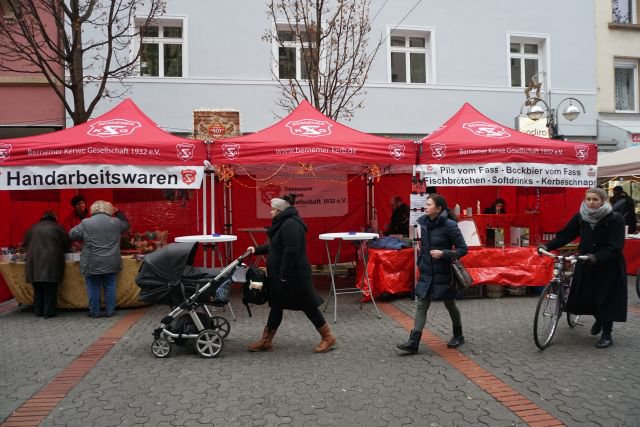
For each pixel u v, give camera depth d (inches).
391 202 408.2
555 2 605.0
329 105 446.9
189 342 226.5
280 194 426.9
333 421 148.3
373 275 313.6
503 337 233.1
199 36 526.0
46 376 187.0
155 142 280.4
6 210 317.7
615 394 165.2
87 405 160.6
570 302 223.5
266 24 536.7
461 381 178.7
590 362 197.2
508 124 593.3
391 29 560.1
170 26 534.3
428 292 207.0
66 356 211.0
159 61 530.3
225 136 383.2
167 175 280.7
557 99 604.4
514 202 434.3
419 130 568.4
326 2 463.8
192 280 213.3
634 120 642.2
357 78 477.7
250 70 534.9
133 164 276.8
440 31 575.2
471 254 318.3
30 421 149.6
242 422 147.9
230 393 169.3
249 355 210.4
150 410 156.4
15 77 483.2
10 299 315.9
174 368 194.9
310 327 255.1
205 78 525.7
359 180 442.9
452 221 207.0
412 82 584.1
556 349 214.7
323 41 489.1
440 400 162.6
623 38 634.8
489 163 304.7
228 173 300.4
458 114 349.7
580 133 610.5
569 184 316.5
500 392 168.1
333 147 288.2
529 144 309.1
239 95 532.7
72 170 271.7
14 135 490.6
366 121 554.9
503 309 291.1
